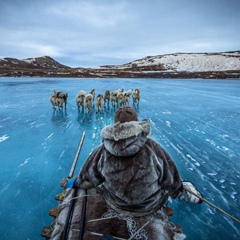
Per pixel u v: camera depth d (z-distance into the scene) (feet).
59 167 17.44
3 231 11.02
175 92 72.69
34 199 13.43
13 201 13.21
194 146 21.77
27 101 48.47
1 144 22.07
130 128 5.56
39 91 68.13
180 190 6.71
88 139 24.03
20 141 22.99
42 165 17.74
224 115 36.73
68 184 7.93
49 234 8.20
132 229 6.58
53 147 21.53
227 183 15.14
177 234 6.92
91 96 37.78
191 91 76.07
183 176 15.92
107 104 48.19
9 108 40.19
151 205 6.52
